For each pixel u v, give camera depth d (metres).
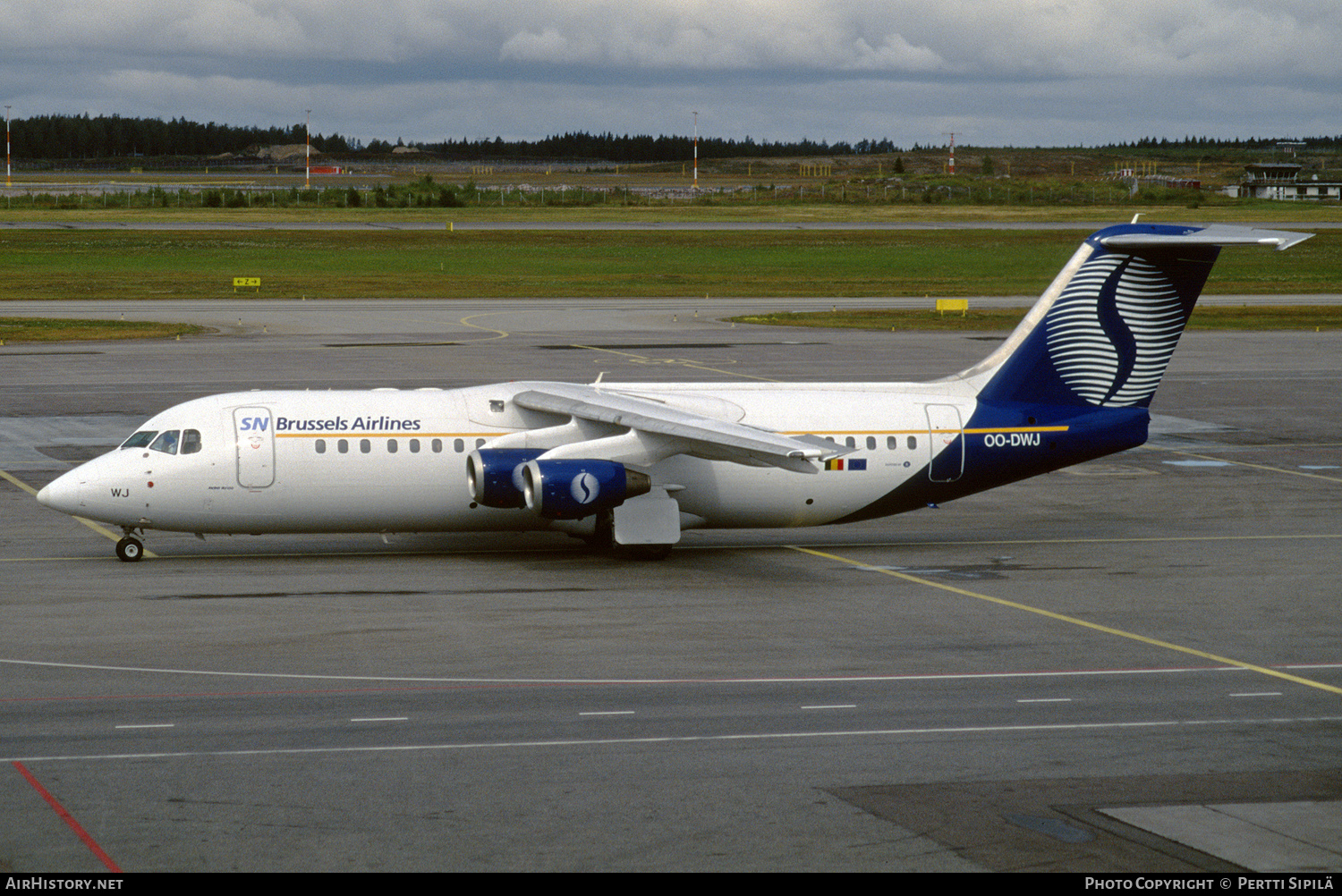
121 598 76.81
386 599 77.56
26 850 41.97
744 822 44.97
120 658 64.19
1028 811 46.25
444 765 50.09
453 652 66.06
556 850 42.44
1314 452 137.50
